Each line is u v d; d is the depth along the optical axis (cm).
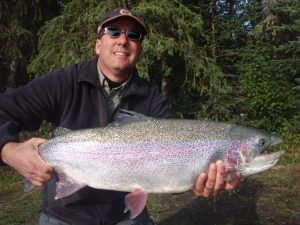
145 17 348
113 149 79
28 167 73
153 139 81
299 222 171
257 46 395
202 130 82
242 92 388
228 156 81
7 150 74
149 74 379
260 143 83
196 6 417
